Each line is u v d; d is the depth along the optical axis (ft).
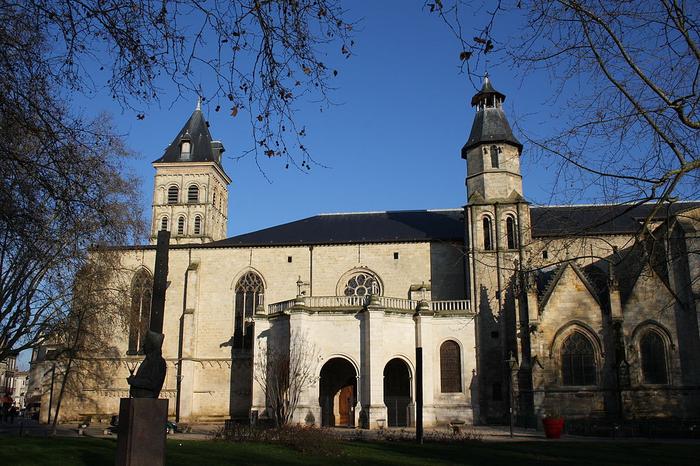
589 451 98.68
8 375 518.78
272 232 229.04
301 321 167.63
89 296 140.77
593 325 163.43
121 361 211.41
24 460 75.66
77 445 96.32
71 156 49.21
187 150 272.92
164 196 268.00
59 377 205.77
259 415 173.99
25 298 119.96
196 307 213.87
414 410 167.53
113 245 136.98
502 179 199.72
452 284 204.33
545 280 187.11
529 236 74.54
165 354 212.64
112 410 208.74
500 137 203.92
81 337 153.89
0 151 47.06
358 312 169.07
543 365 161.99
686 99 43.37
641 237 47.96
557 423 127.34
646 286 161.58
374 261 211.41
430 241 209.97
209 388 208.33
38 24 40.06
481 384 176.65
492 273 187.52
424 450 99.66
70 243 98.17
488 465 81.00
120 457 52.11
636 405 154.30
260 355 178.50
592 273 185.57
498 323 182.19
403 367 181.57
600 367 160.76
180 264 220.02
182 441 111.24
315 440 98.32
